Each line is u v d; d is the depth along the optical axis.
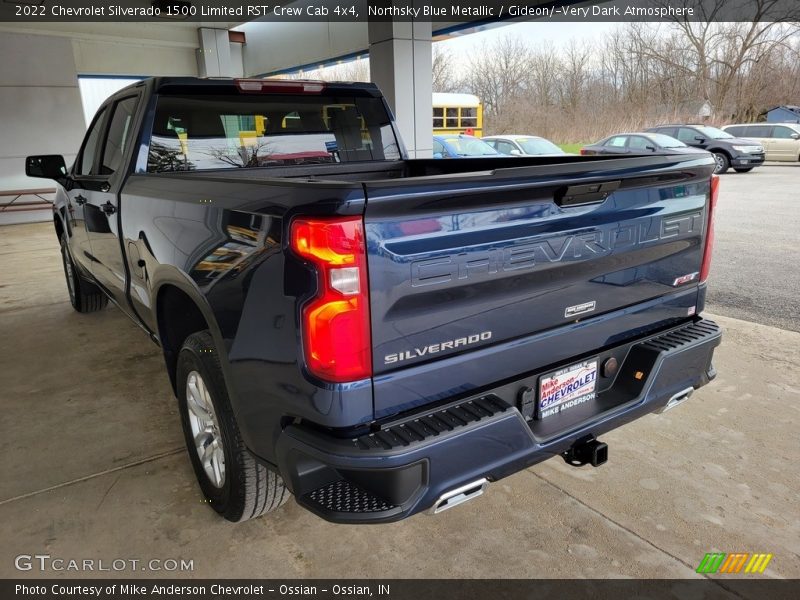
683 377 2.24
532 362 1.91
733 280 5.82
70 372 4.00
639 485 2.56
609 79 28.17
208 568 2.14
